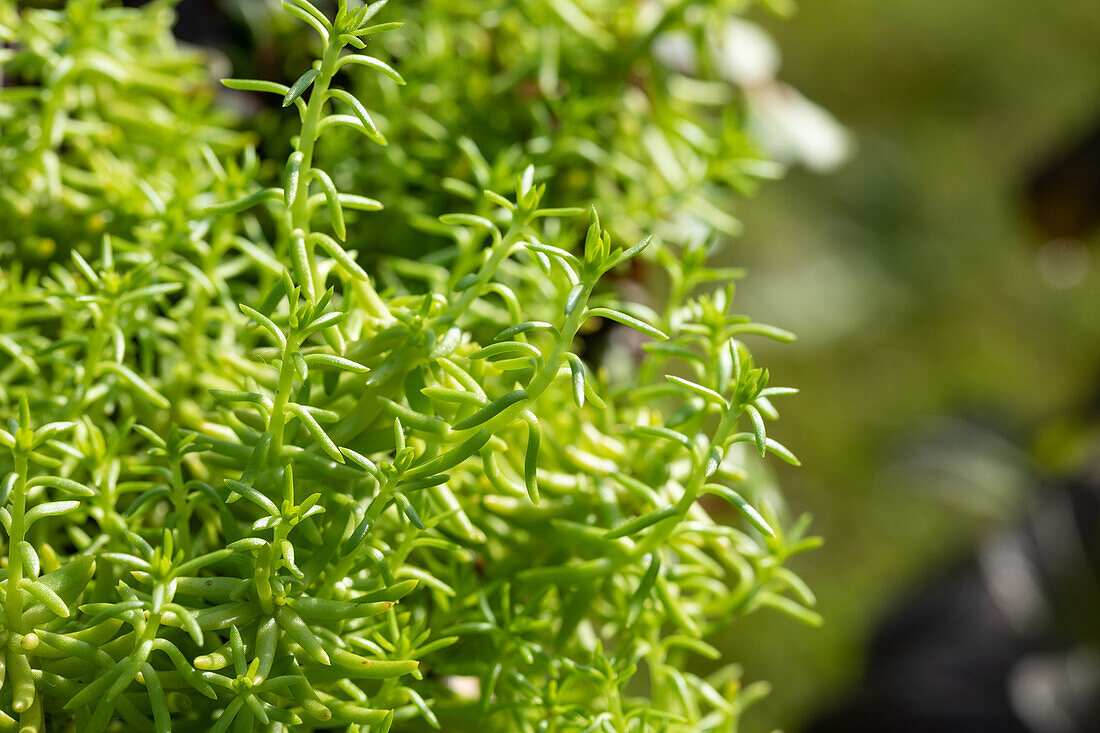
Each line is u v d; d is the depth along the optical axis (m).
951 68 2.95
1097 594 1.26
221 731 0.38
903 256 2.61
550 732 0.42
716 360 0.44
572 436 0.45
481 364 0.41
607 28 0.56
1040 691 1.18
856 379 2.42
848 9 2.94
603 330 0.54
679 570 0.44
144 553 0.40
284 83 0.56
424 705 0.41
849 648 1.92
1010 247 2.69
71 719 0.41
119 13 0.49
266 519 0.39
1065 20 3.01
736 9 0.57
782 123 0.68
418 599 0.44
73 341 0.43
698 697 0.46
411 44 0.55
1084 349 2.56
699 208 0.54
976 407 1.94
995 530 1.34
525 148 0.55
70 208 0.49
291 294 0.39
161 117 0.52
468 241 0.48
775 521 0.45
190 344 0.46
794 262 2.48
